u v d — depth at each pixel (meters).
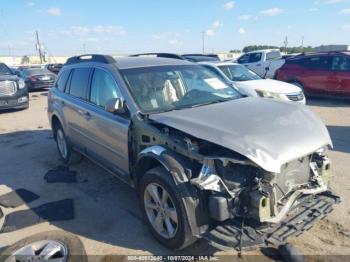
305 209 3.23
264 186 2.90
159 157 3.23
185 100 4.17
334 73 11.66
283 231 2.95
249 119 3.33
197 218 3.01
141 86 4.11
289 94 9.14
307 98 13.18
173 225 3.29
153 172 3.33
